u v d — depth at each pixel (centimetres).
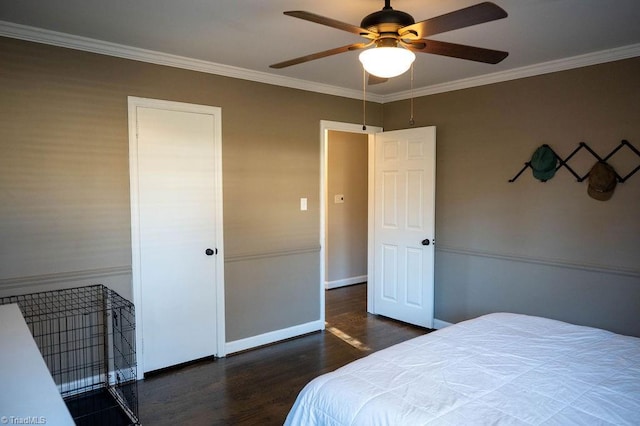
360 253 643
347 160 620
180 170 339
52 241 286
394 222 459
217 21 256
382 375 181
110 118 306
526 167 363
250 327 388
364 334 426
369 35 190
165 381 322
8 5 233
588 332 232
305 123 416
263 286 395
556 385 171
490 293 394
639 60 301
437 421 145
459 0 223
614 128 314
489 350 207
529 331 235
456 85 408
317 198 430
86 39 288
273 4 231
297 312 421
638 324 308
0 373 139
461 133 410
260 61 341
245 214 378
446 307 431
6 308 216
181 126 338
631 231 309
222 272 366
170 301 340
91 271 302
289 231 409
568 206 340
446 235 427
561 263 345
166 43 298
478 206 399
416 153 433
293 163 409
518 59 335
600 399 160
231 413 278
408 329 439
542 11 239
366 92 454
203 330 359
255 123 380
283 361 361
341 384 175
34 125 277
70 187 292
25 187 276
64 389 295
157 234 331
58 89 285
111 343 312
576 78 332
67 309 294
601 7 234
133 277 320
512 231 375
